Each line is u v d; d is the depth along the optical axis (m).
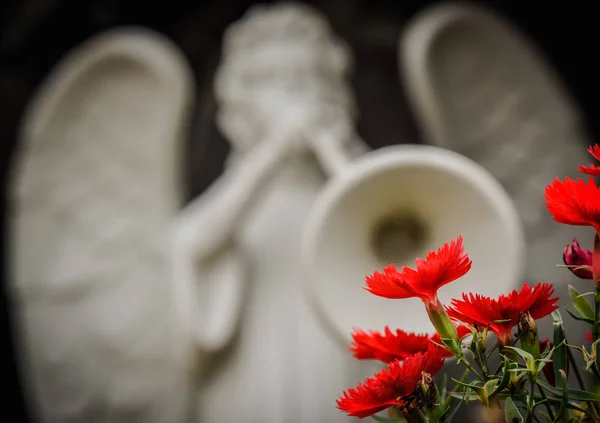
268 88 2.82
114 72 2.99
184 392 2.70
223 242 2.69
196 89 4.68
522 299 0.72
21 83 4.77
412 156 1.95
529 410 0.71
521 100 3.21
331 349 2.65
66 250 2.97
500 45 3.15
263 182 2.70
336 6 4.85
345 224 1.95
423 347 0.74
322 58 2.90
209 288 2.71
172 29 4.82
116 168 2.96
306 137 2.74
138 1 4.73
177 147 2.96
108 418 2.83
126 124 2.99
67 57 4.80
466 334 0.74
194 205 2.98
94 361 2.86
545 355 0.72
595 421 0.72
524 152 3.21
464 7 3.09
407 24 4.91
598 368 0.72
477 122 3.17
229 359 2.69
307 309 2.70
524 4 4.88
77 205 2.99
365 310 1.80
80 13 4.70
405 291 0.73
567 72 4.97
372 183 1.96
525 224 3.18
